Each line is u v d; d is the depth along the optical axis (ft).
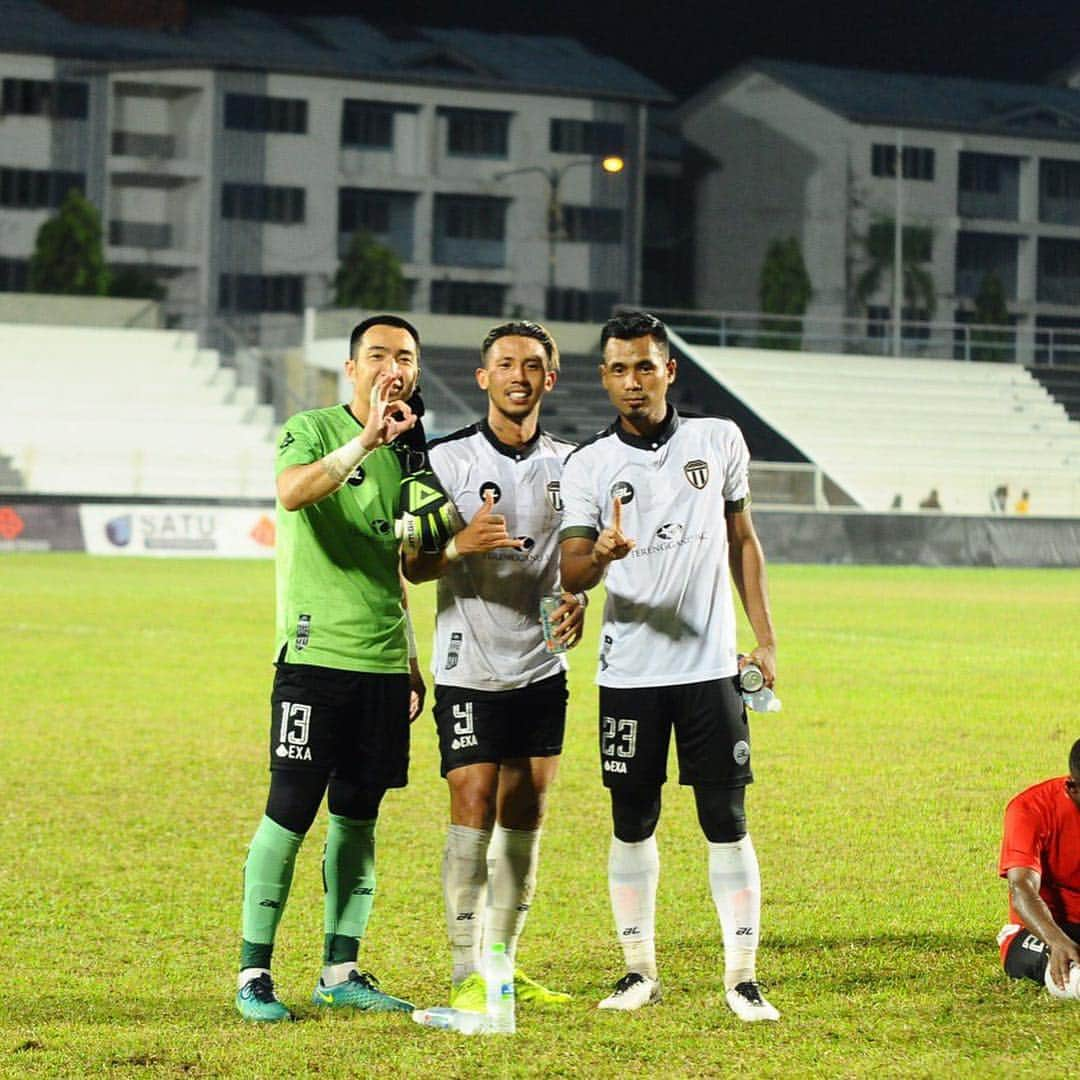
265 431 196.75
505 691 24.21
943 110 319.27
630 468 23.71
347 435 24.30
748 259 328.70
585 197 313.32
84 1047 20.97
